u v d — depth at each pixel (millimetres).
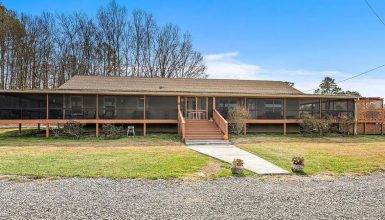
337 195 6531
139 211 5367
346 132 20812
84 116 19125
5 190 6684
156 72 45500
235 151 12922
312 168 9422
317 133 20484
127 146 14602
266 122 20297
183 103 22031
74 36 42000
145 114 19531
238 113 19438
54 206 5613
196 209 5504
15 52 38656
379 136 19797
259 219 5012
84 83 23094
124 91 19703
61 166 9156
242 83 26656
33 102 19141
